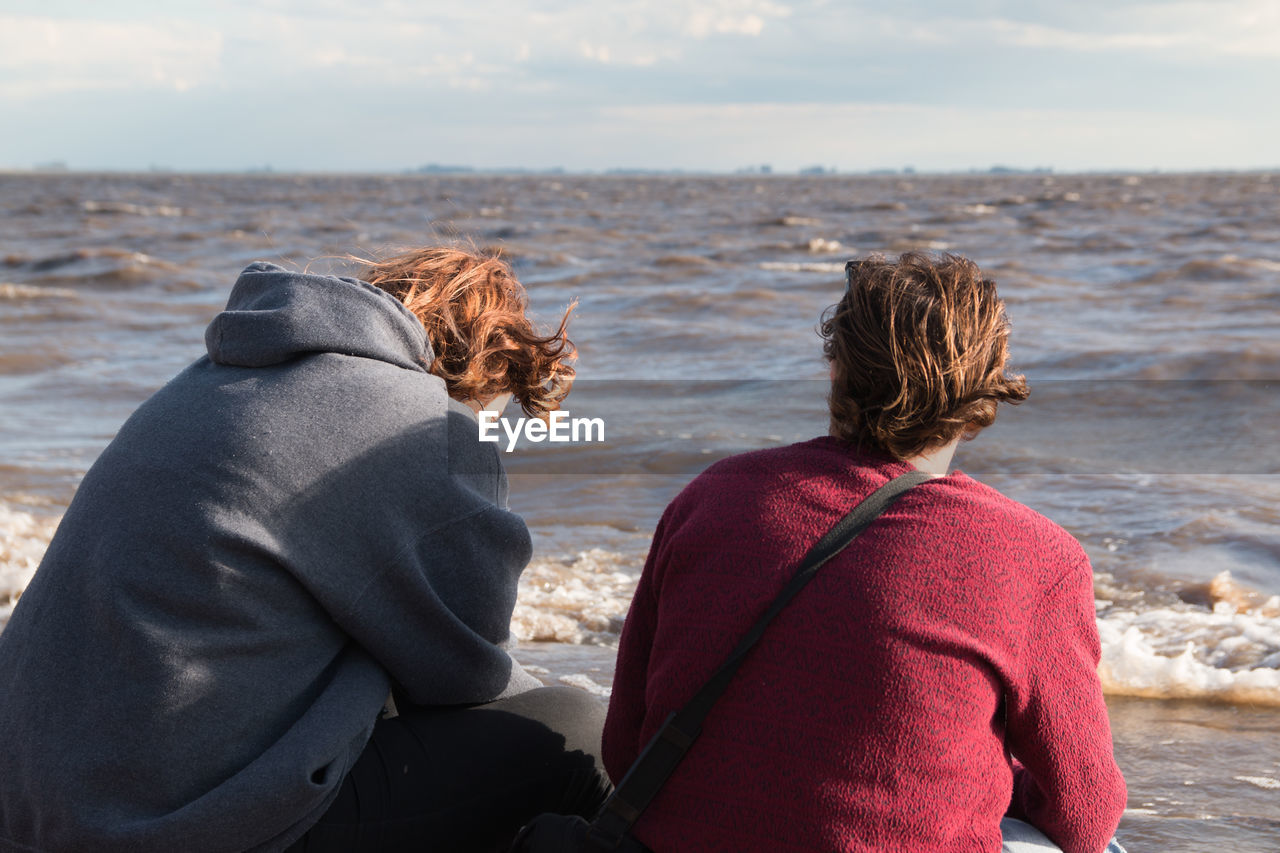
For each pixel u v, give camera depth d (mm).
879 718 1292
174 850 1385
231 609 1453
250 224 37062
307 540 1495
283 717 1508
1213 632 3254
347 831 1561
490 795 1685
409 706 1742
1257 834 2182
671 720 1397
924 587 1315
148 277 17422
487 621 1674
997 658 1306
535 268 19109
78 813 1402
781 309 12719
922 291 1476
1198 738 2654
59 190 84875
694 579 1439
